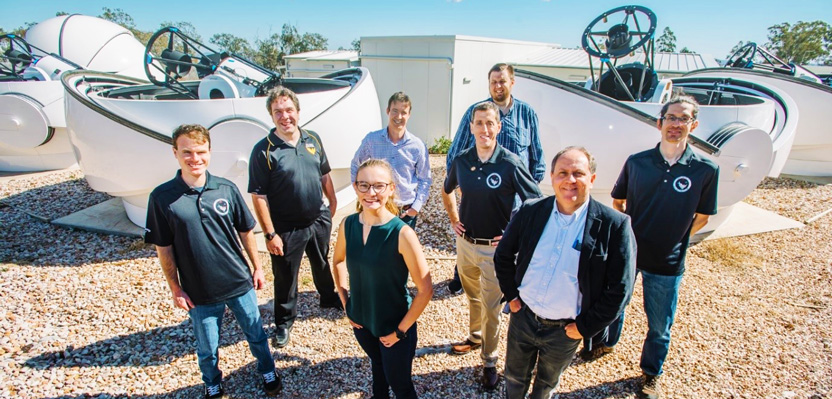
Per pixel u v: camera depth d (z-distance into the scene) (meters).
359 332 2.14
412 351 2.09
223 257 2.22
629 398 2.51
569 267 1.76
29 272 3.88
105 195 6.24
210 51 5.73
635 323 3.21
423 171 3.36
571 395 2.52
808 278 3.89
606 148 4.12
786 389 2.57
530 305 1.89
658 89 5.02
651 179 2.29
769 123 4.79
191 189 2.13
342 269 2.21
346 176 5.14
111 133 4.10
